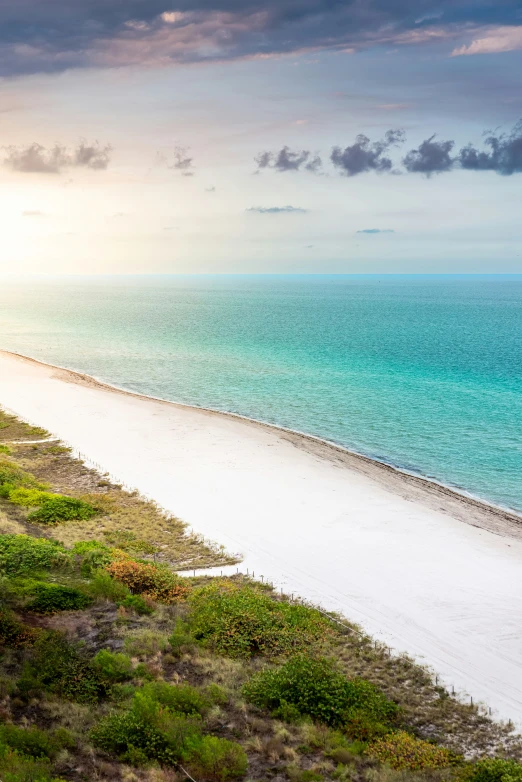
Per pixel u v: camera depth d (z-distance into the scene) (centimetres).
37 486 5300
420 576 3856
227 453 6419
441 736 2419
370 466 6212
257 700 2488
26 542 3912
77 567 3716
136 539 4297
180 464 6041
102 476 5675
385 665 2912
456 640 3148
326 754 2188
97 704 2372
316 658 2853
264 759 2130
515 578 3859
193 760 2050
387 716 2511
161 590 3456
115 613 3117
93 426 7425
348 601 3534
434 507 5112
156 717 2214
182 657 2777
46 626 2922
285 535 4447
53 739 2077
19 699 2295
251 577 3809
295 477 5728
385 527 4634
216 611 3181
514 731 2478
